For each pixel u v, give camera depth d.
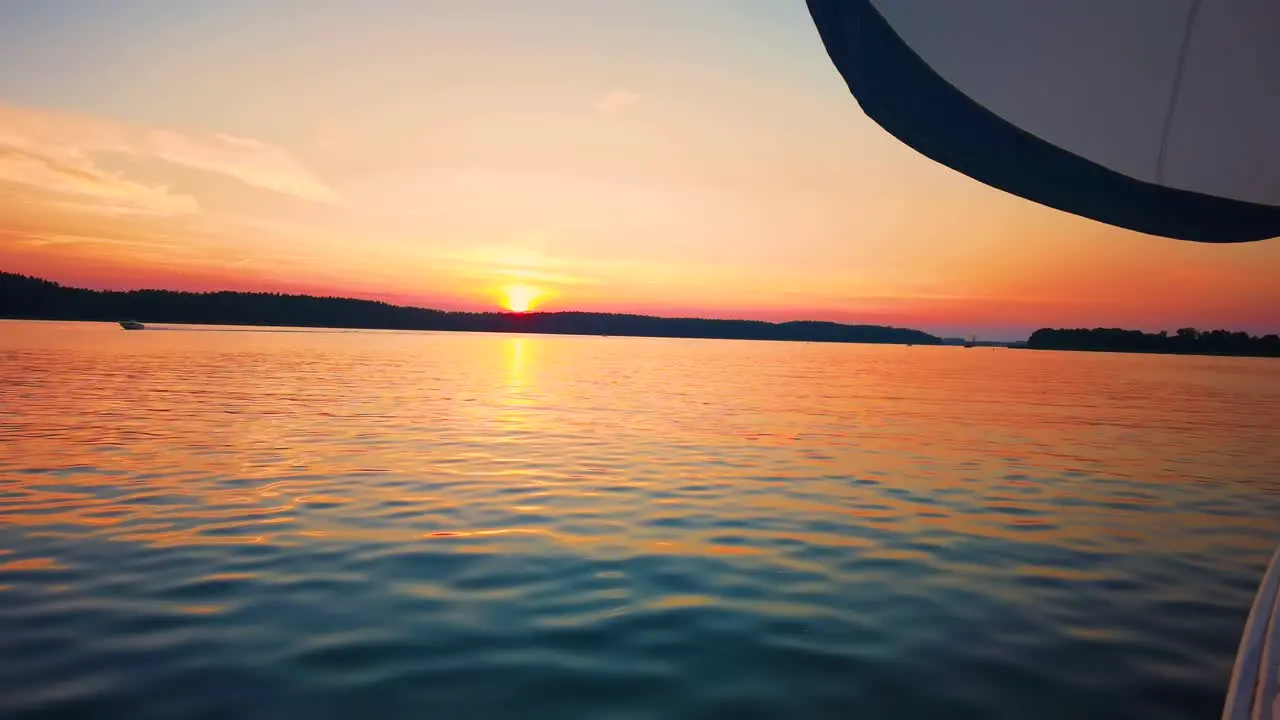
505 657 5.34
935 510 10.55
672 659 5.35
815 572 7.54
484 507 10.19
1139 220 3.21
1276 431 22.14
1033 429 21.59
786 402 28.81
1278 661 3.17
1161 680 5.12
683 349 121.88
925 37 2.81
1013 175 3.19
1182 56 2.87
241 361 46.47
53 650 5.34
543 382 37.12
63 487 11.02
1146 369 86.19
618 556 7.98
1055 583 7.31
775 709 4.62
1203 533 9.46
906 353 142.00
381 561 7.65
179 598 6.48
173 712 4.45
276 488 11.17
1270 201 2.99
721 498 11.08
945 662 5.38
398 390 29.66
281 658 5.26
